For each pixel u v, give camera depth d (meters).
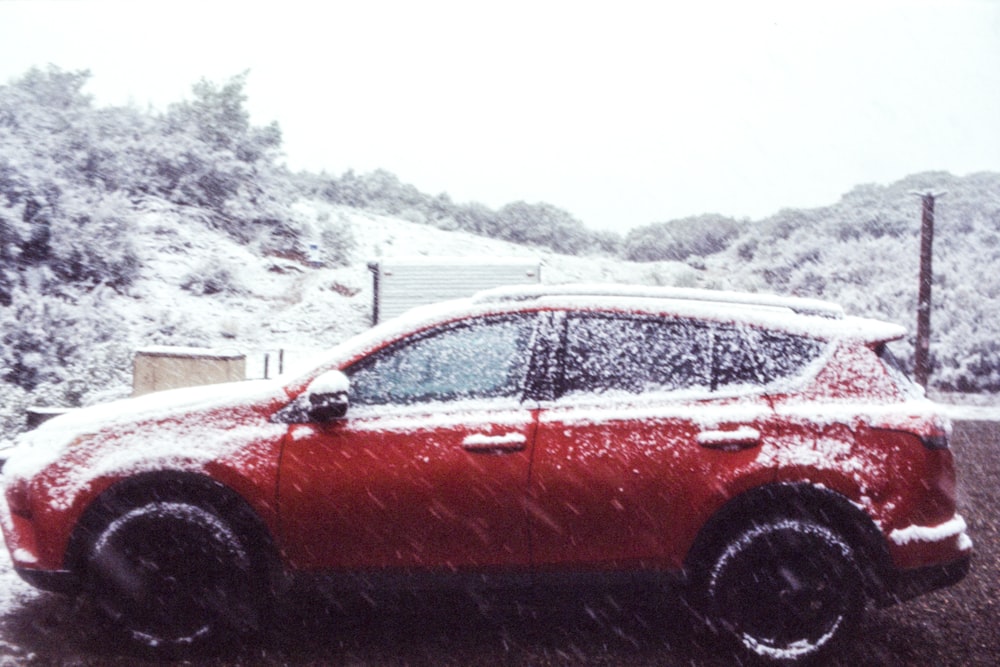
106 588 4.47
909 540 4.45
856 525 4.45
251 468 4.44
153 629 4.52
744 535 4.45
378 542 4.44
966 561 4.61
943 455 4.61
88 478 4.48
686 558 4.48
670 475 4.45
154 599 4.49
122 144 37.31
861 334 4.79
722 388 4.64
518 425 4.49
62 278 23.62
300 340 30.34
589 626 5.18
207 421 4.55
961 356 25.89
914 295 34.44
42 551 4.50
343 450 4.45
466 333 4.70
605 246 59.19
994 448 13.70
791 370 4.69
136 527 4.41
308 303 32.84
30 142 29.77
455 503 4.43
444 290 20.94
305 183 56.00
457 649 4.79
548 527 4.44
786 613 4.47
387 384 4.61
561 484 4.43
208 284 31.47
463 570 4.47
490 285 20.95
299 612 5.33
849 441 4.50
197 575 4.48
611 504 4.45
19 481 4.66
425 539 4.44
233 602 4.48
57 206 23.91
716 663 4.63
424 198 59.53
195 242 34.59
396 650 4.76
